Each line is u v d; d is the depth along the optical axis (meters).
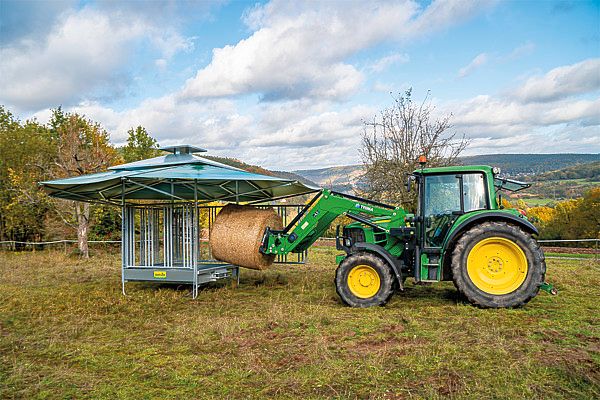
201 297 8.38
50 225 19.55
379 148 16.05
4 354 5.23
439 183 7.23
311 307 7.07
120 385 4.20
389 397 3.72
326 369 4.35
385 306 7.05
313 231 8.79
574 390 3.74
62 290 9.34
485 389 3.78
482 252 6.70
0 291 9.22
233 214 8.69
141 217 9.42
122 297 8.42
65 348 5.38
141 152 22.20
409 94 15.96
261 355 4.89
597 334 5.20
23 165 20.47
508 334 5.29
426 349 4.78
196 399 3.85
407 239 7.54
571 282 8.82
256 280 10.10
